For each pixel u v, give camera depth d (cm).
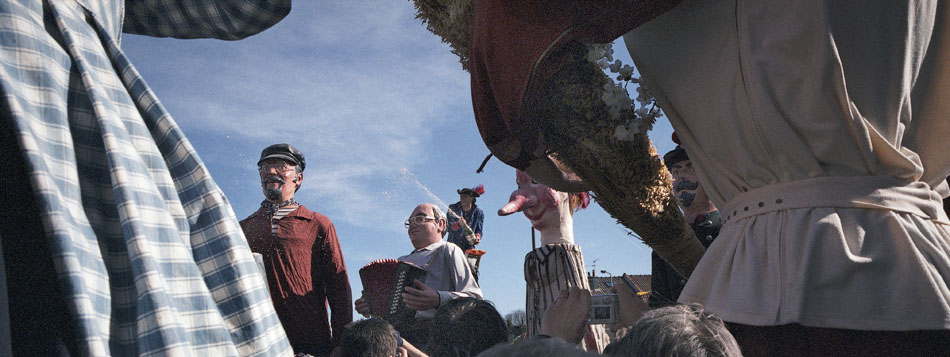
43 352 115
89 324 109
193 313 125
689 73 225
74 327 109
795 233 188
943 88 207
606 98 237
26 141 115
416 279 446
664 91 238
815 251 184
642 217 264
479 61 255
